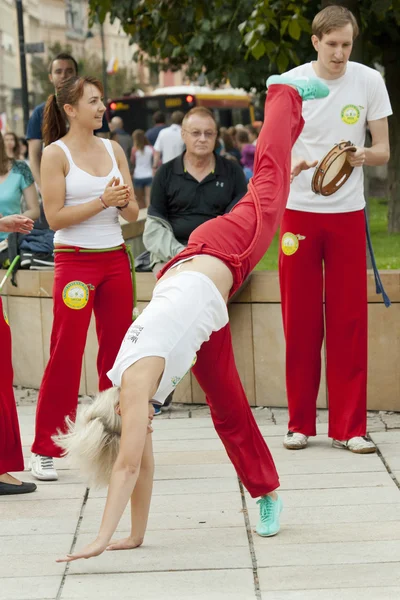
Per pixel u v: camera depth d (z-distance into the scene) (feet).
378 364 24.97
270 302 25.57
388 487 19.39
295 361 22.16
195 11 37.01
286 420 24.79
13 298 29.09
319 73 21.02
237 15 41.98
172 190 24.75
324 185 20.35
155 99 120.47
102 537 14.21
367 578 15.16
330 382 22.13
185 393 26.73
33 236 28.99
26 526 17.93
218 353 15.92
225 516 18.12
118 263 20.66
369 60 47.78
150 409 14.79
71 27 264.11
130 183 21.27
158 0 36.40
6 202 27.43
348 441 21.94
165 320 14.79
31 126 30.58
